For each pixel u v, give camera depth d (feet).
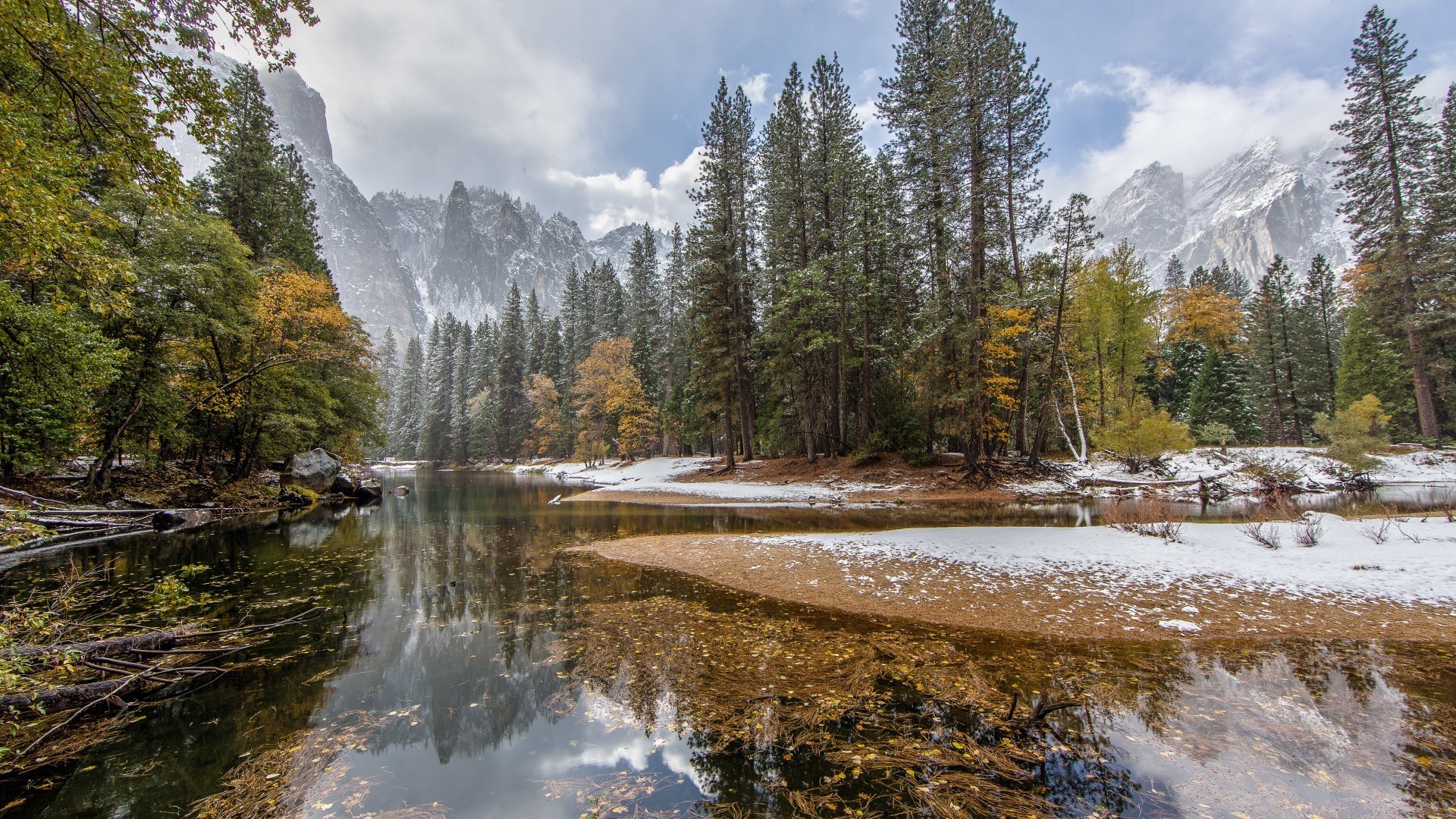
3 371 32.65
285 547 41.16
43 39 16.17
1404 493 61.98
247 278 55.67
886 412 80.59
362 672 18.06
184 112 19.20
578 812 10.50
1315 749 12.19
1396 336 95.50
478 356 213.25
